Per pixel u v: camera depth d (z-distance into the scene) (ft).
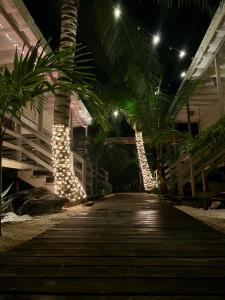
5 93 10.26
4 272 6.37
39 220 15.30
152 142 35.60
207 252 8.14
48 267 6.73
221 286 5.54
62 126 22.43
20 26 26.04
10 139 29.73
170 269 6.58
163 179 34.53
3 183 29.96
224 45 29.35
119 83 31.32
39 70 10.19
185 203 25.30
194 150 22.15
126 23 27.09
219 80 30.50
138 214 18.22
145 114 32.37
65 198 20.21
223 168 31.76
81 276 6.10
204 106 46.44
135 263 7.07
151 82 32.14
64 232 11.47
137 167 77.66
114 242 9.53
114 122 35.99
